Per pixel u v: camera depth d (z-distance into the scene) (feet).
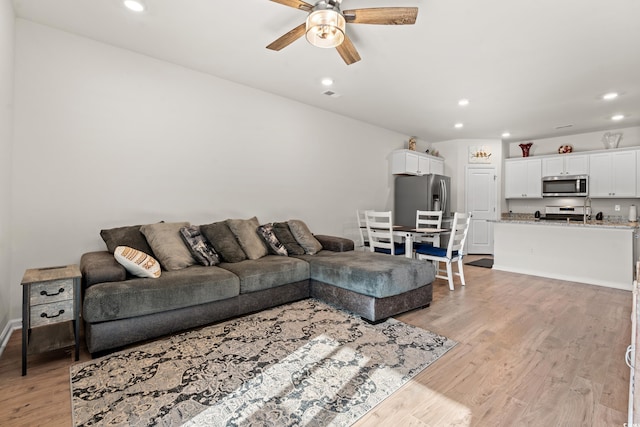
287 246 12.18
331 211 16.55
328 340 7.64
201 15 8.05
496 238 16.84
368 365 6.50
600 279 13.47
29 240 8.46
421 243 15.42
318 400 5.34
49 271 6.84
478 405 5.28
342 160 16.99
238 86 12.62
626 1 7.13
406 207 19.81
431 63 10.54
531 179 21.47
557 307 10.43
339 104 15.07
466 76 11.55
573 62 10.28
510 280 14.26
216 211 12.12
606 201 19.27
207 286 8.04
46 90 8.65
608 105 14.53
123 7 7.77
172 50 9.96
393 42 9.15
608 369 6.48
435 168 21.75
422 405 5.26
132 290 6.96
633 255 13.00
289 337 7.80
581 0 7.13
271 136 13.80
